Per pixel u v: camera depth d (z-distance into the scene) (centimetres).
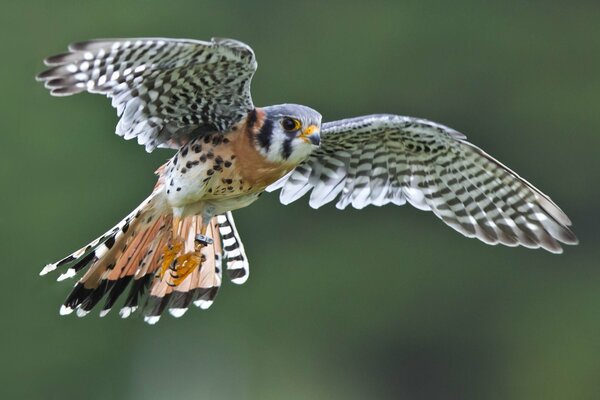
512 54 2402
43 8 2039
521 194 926
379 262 2238
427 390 2298
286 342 2231
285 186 945
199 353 2172
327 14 2361
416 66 2369
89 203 1969
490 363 2295
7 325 1895
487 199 938
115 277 865
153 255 867
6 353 1914
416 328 2266
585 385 2281
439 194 944
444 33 2378
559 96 2405
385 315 2245
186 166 840
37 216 1931
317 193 947
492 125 2405
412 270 2247
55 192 1955
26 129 1966
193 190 843
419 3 2408
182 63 782
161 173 864
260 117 837
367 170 942
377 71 2345
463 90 2384
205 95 815
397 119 884
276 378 2220
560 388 2295
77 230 1947
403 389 2295
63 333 1936
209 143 838
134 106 810
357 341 2256
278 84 2323
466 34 2383
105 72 776
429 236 2259
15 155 1961
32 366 1923
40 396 1939
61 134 1981
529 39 2433
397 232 2258
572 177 2386
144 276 870
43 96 1992
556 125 2403
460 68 2384
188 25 2206
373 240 2253
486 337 2291
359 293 2245
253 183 852
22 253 1922
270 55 2323
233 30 2277
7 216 1931
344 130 897
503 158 2395
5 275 1905
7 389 1909
